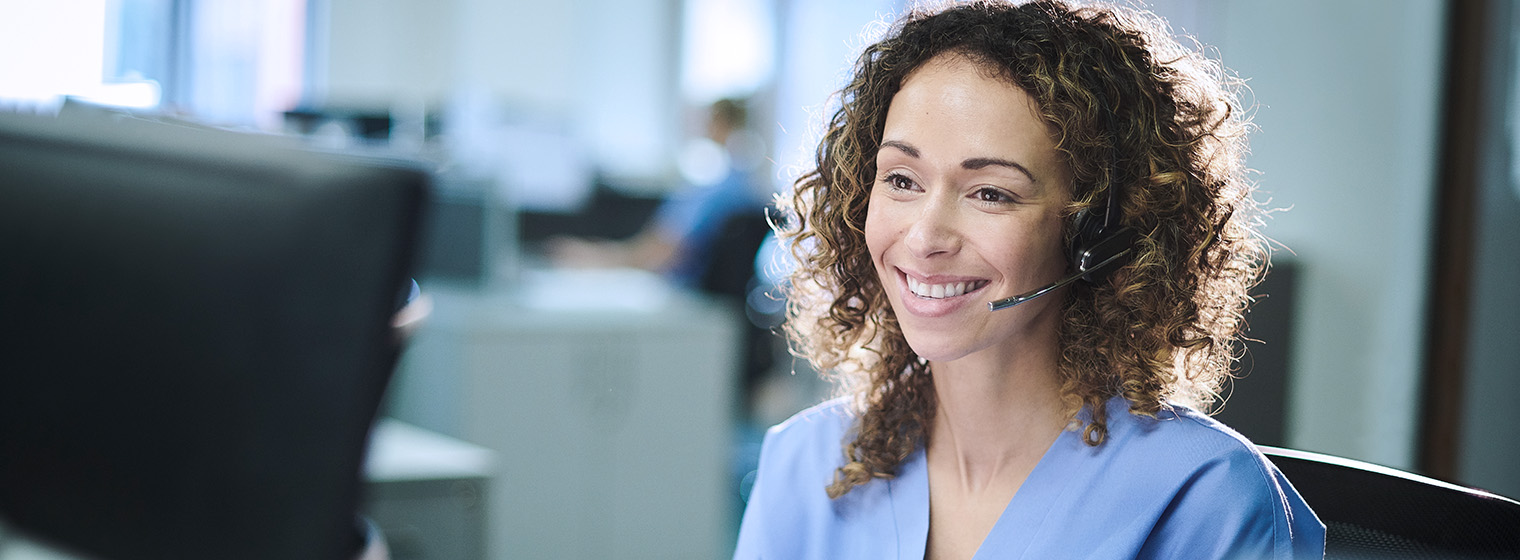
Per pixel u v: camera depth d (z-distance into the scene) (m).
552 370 3.08
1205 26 4.55
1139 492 0.79
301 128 3.80
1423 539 0.89
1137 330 0.81
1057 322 0.82
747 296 4.45
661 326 3.24
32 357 0.38
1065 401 0.81
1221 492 0.78
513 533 3.04
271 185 0.36
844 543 0.88
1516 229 2.59
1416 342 2.78
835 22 6.55
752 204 4.51
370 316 0.37
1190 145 0.82
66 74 5.11
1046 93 0.75
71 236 0.38
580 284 3.75
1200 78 0.85
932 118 0.76
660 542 3.26
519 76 6.16
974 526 0.84
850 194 0.87
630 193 5.27
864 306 0.91
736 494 4.04
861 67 0.85
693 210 4.64
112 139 0.39
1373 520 0.91
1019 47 0.76
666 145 6.60
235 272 0.36
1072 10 0.80
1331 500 0.93
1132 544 0.78
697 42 6.70
